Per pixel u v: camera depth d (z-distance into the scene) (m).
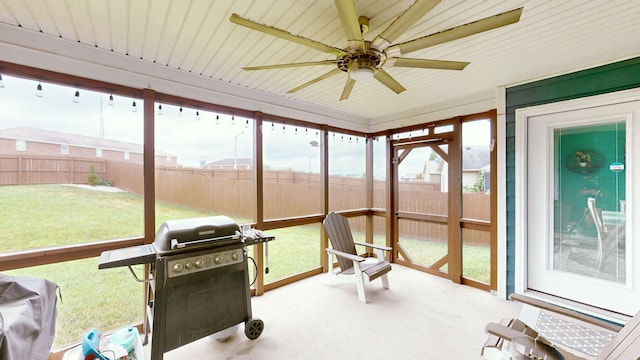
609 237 2.44
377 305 2.89
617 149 2.38
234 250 2.17
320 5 1.61
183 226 2.01
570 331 2.30
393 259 4.31
